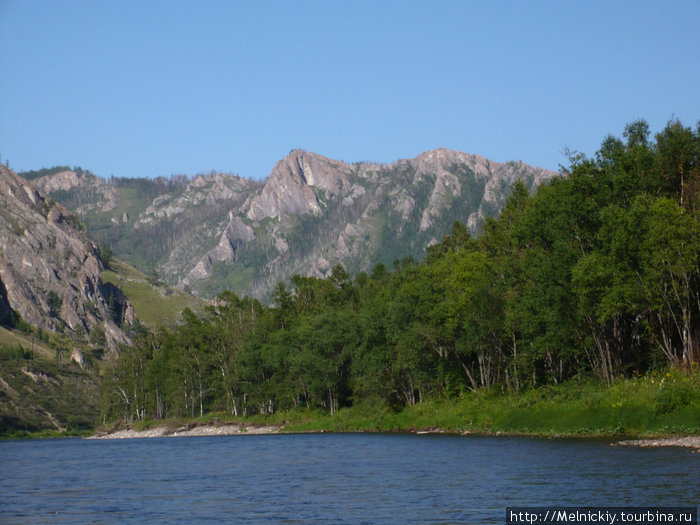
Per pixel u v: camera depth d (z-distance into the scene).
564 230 76.25
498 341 88.31
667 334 73.38
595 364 77.06
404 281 124.25
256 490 38.59
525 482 35.59
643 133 86.75
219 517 29.89
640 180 76.81
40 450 98.06
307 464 53.22
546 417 69.75
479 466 44.06
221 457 65.88
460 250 105.44
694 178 76.31
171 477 47.81
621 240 66.19
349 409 120.25
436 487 36.00
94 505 34.88
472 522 26.55
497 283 88.50
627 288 65.44
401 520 27.52
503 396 83.69
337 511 30.25
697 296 69.25
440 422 87.38
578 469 38.84
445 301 92.44
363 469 47.12
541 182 96.25
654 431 55.44
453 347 97.19
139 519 30.17
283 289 166.62
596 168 79.44
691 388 56.88
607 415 61.97
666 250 63.94
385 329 107.75
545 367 86.12
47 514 32.31
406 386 108.31
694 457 40.91
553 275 73.94
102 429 198.12
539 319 75.44
